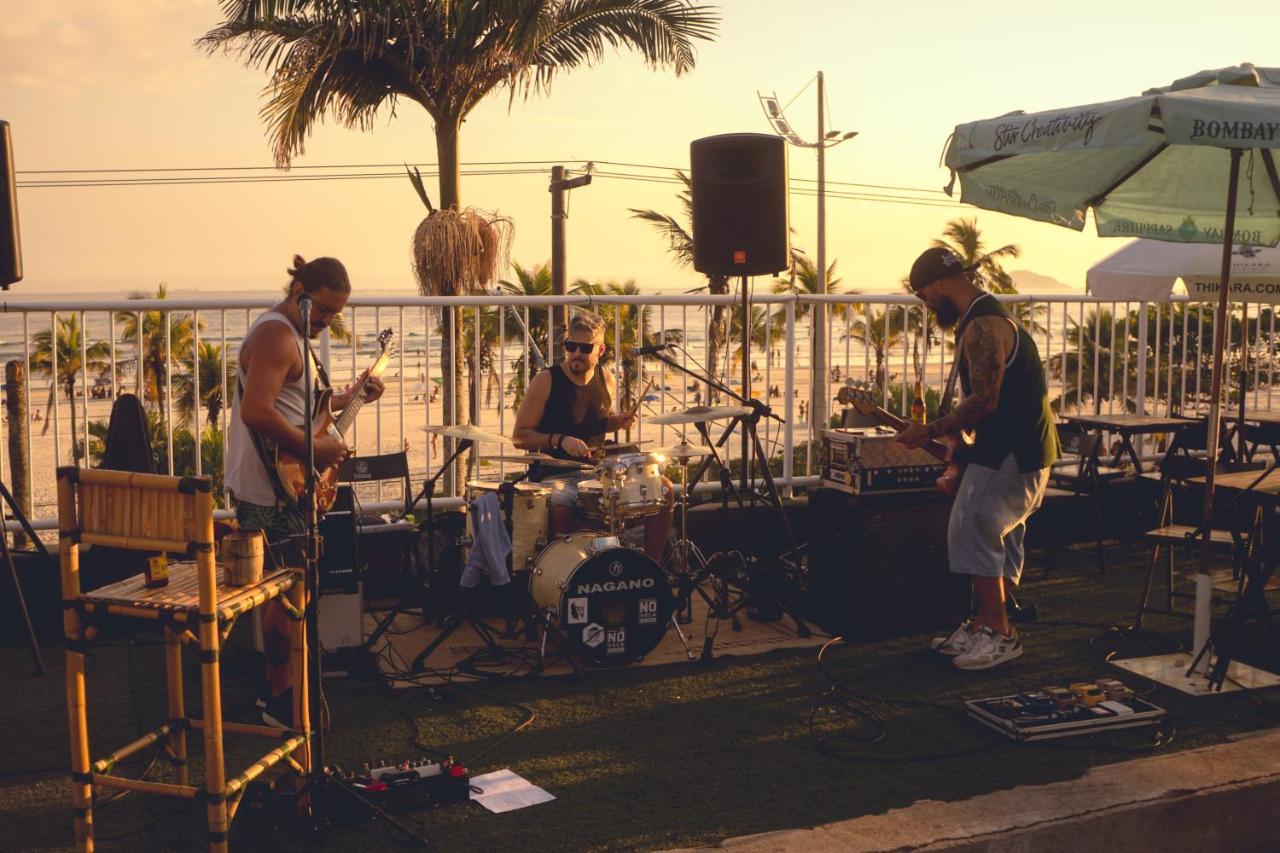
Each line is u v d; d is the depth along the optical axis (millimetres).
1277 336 8398
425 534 5758
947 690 4617
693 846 3234
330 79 14312
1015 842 3287
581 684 4652
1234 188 4496
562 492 5262
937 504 5348
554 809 3482
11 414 7387
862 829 3270
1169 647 5207
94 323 40250
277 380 3842
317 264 3936
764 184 5648
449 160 15250
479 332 6215
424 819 3400
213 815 2900
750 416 5539
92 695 4512
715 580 5590
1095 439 6746
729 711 4359
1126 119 4062
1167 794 3535
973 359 4664
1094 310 7633
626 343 7781
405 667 4828
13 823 3375
